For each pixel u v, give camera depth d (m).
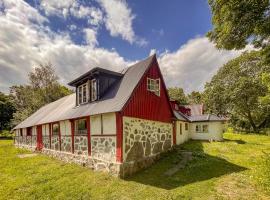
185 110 27.45
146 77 12.38
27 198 7.49
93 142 11.83
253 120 34.94
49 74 41.94
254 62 31.28
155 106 13.05
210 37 8.43
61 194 7.79
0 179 9.84
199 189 7.87
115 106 10.36
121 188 8.31
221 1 6.96
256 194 7.07
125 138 10.30
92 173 10.52
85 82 14.48
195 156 13.20
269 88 7.35
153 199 7.18
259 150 15.70
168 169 10.84
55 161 14.27
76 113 13.17
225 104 35.06
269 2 6.03
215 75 37.34
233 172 9.83
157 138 13.09
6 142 32.88
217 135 23.00
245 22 6.72
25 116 38.06
